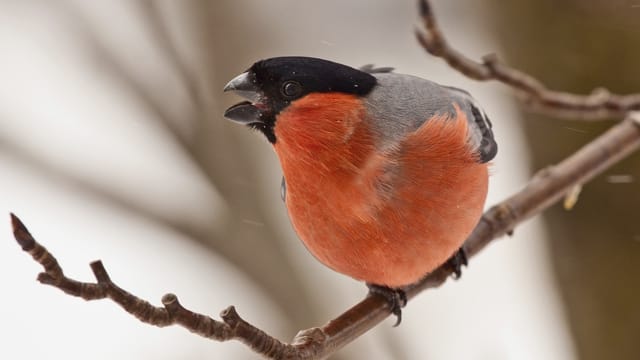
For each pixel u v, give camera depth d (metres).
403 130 6.31
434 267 6.60
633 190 9.55
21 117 12.45
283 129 6.35
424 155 6.27
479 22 11.23
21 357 11.77
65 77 13.78
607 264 9.71
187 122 11.09
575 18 9.70
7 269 13.06
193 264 12.34
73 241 12.69
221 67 11.36
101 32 11.74
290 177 6.49
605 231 9.70
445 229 6.38
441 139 6.29
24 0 14.38
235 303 11.30
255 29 12.71
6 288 12.80
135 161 11.68
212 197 11.00
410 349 11.87
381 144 6.27
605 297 9.74
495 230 7.64
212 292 11.78
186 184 11.22
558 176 7.97
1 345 11.98
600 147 8.12
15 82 13.55
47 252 4.43
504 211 7.73
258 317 11.05
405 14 15.85
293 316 10.86
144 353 11.59
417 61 15.25
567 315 10.05
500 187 12.55
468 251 7.46
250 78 6.38
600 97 8.19
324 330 6.46
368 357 11.27
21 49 14.23
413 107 6.43
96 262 4.57
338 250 6.52
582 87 9.73
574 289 9.88
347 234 6.40
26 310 12.55
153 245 12.71
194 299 11.64
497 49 10.23
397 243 6.36
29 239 4.38
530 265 12.74
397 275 6.56
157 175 11.48
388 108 6.36
